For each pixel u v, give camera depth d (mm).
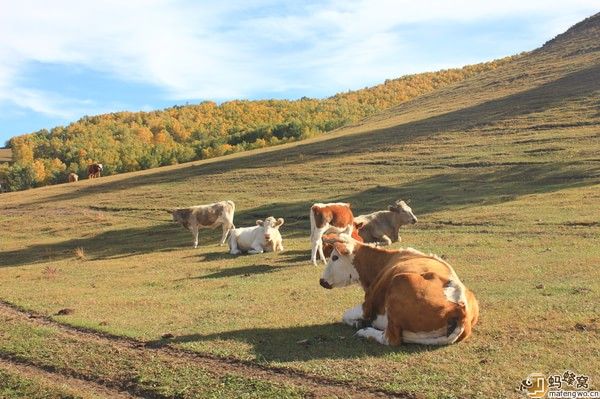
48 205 42219
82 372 9000
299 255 20188
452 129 47438
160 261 21328
